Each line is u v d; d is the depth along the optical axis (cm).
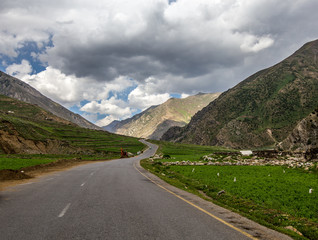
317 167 3228
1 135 7550
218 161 5759
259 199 1431
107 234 600
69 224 676
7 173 1891
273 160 5422
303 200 1413
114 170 2972
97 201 1018
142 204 993
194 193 1441
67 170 2905
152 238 581
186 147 17975
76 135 15738
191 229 671
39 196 1120
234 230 687
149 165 4656
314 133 7662
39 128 12375
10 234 585
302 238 681
